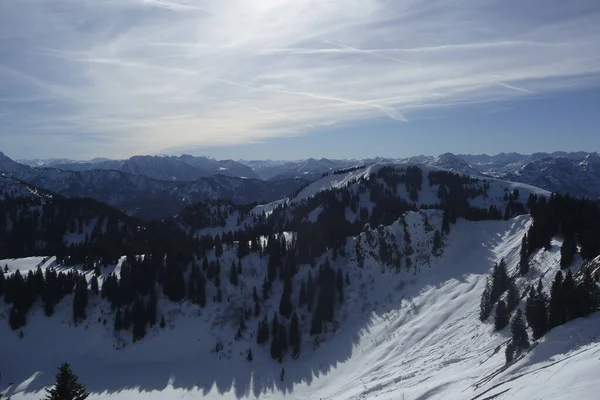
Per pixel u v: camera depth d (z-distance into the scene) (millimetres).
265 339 106438
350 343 101812
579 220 96125
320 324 109000
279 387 92250
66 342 106375
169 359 102250
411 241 128500
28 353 103812
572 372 40844
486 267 109312
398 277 120438
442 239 127500
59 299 117375
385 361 88125
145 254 133500
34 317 112812
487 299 86062
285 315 113188
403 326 99500
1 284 117875
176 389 91938
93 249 148250
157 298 116750
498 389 46812
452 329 88688
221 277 123562
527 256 98500
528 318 66750
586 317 55250
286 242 141125
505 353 59219
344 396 75562
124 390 91625
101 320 111438
